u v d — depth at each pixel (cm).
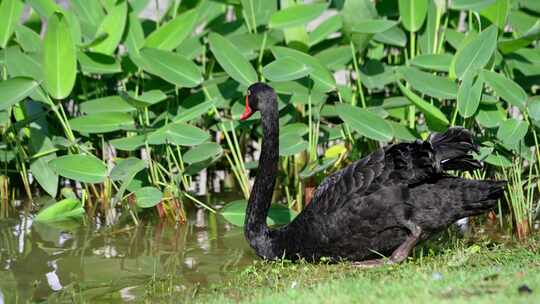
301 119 1298
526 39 1170
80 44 1206
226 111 1346
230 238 1116
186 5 1350
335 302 736
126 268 1001
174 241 1106
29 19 1389
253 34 1258
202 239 1113
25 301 896
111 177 1132
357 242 919
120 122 1198
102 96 1322
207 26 1370
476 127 1245
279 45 1313
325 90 1191
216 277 956
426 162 854
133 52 1241
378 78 1234
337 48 1271
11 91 1137
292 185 1281
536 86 1336
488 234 1102
